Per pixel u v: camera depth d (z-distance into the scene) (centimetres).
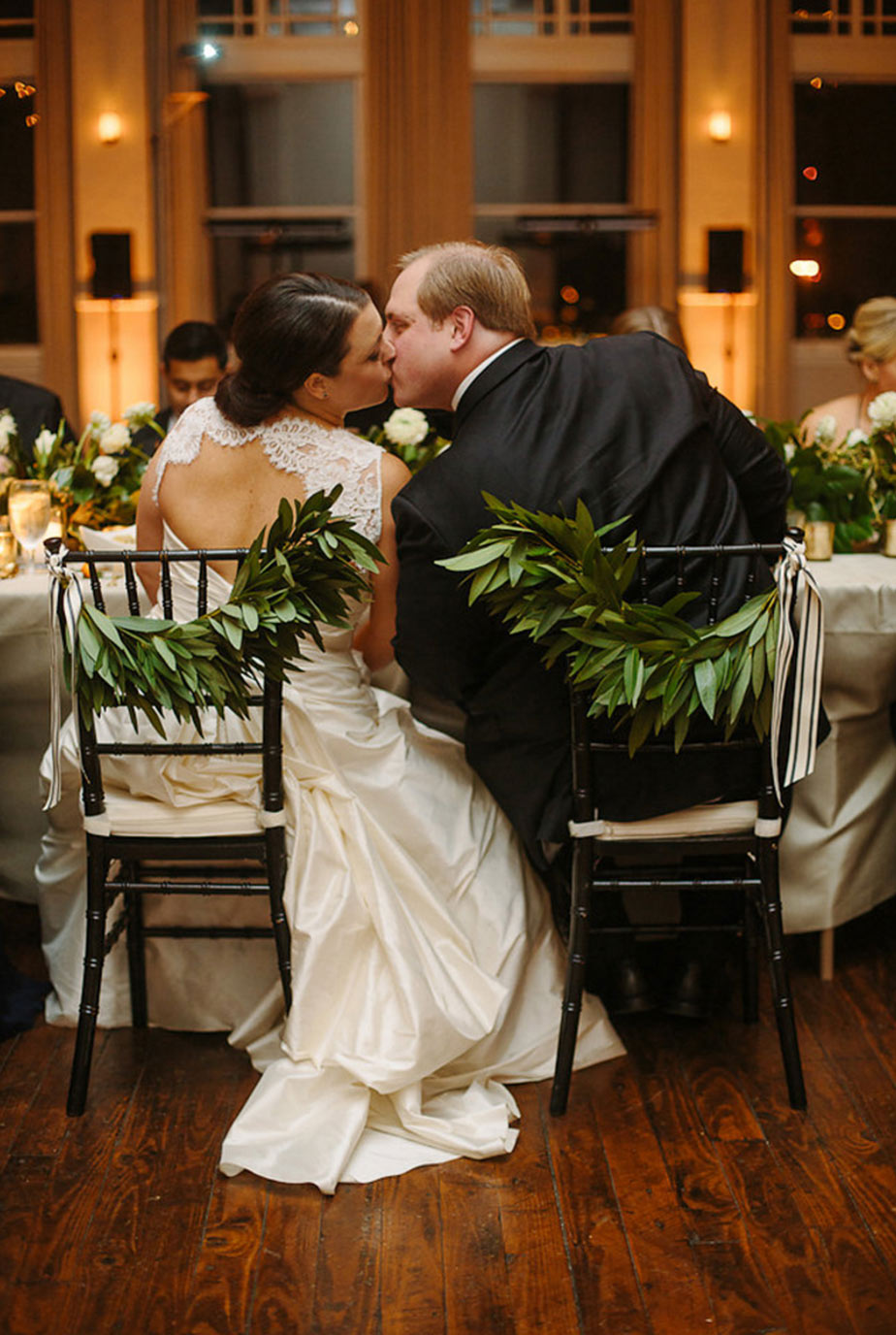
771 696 227
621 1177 223
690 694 223
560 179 885
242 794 241
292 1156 225
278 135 880
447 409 256
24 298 884
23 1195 219
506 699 246
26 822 301
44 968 301
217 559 228
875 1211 213
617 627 221
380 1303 194
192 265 879
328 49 867
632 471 236
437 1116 238
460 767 266
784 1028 241
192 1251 205
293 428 245
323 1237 209
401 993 234
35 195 869
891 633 277
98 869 238
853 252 889
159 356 876
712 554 223
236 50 868
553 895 277
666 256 877
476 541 226
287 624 227
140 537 261
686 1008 273
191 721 245
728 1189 219
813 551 311
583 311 895
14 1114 242
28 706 294
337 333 238
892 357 381
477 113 880
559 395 241
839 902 289
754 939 272
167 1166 227
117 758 240
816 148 880
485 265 245
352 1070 231
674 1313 191
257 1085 240
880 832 296
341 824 246
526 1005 257
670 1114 242
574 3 866
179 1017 270
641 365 246
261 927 266
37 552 307
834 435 335
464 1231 210
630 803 236
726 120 859
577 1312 191
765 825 236
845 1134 234
